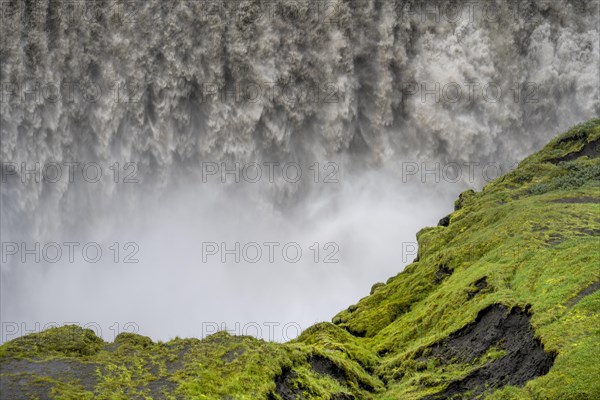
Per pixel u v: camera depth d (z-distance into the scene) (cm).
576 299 3034
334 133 8112
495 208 5144
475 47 8300
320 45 7900
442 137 8362
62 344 2559
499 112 8438
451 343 3416
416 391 3156
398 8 8044
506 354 3034
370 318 4494
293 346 3084
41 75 7281
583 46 8475
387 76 8112
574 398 2398
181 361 2638
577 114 8556
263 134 7975
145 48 7512
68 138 7506
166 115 7688
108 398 2270
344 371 3197
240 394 2455
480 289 3753
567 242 3819
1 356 2397
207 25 7594
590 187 5047
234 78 7800
